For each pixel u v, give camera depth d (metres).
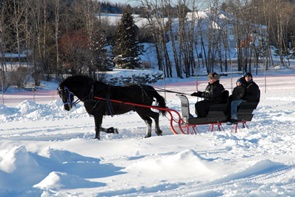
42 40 49.09
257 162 7.20
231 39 75.50
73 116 18.84
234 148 9.39
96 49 46.28
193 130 13.45
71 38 46.66
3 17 45.56
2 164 6.97
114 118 17.83
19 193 6.01
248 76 12.82
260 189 5.87
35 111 19.53
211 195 5.71
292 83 36.41
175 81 49.12
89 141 10.52
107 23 65.50
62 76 46.44
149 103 13.23
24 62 51.25
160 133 13.23
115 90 13.06
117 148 10.02
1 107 20.42
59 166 7.71
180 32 53.28
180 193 5.86
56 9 51.31
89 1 48.31
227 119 12.76
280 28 63.00
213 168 7.07
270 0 62.44
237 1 55.53
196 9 54.97
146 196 5.75
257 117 16.05
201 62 65.06
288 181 6.37
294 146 9.19
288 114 16.45
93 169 7.62
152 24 52.69
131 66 54.81
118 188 6.20
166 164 7.35
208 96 12.60
